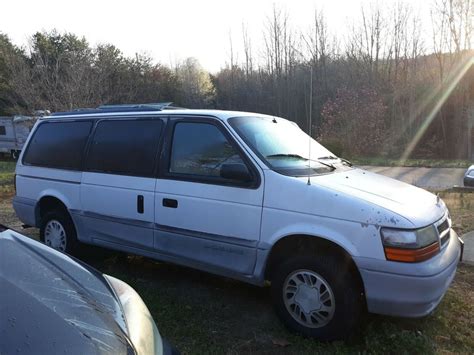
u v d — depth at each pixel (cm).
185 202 391
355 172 408
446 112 3141
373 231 303
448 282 317
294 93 4091
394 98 3169
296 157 391
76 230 494
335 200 321
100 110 500
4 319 177
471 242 562
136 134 444
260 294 422
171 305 395
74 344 171
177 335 343
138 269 494
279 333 345
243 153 368
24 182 545
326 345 324
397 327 343
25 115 1919
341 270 316
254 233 353
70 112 528
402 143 3152
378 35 3484
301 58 4062
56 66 1623
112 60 3027
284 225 338
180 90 4850
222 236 371
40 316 183
